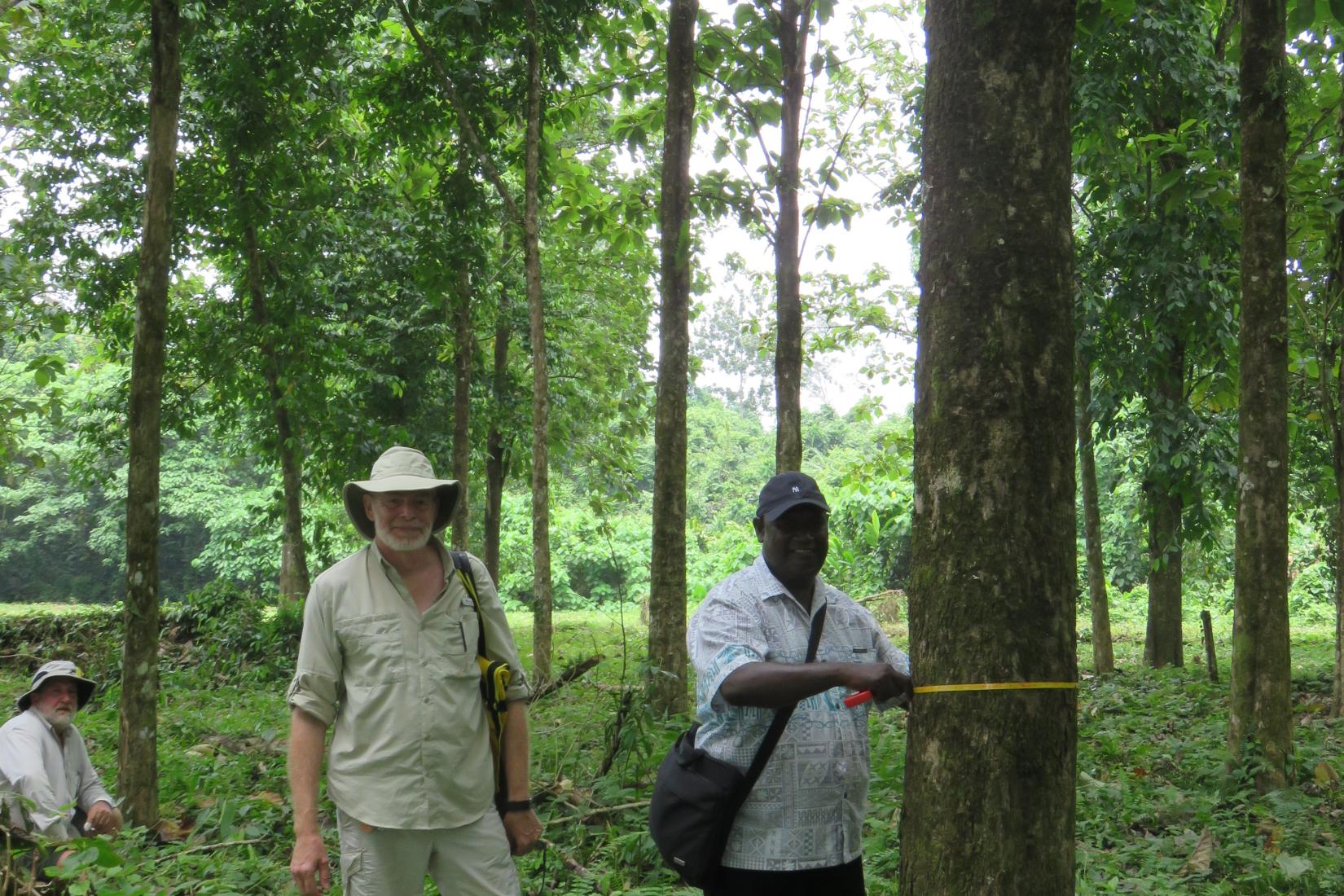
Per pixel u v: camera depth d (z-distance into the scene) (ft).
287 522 59.77
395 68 44.11
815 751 10.53
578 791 21.35
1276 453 23.56
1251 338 23.77
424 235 46.50
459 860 11.80
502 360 64.59
